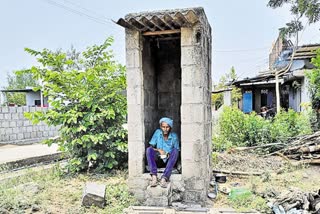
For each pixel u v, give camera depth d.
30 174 6.72
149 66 5.98
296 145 8.16
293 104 14.26
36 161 9.06
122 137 6.65
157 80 6.44
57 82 6.76
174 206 4.82
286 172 6.62
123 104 6.89
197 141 5.02
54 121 6.66
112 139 6.79
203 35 5.16
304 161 7.16
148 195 4.89
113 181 5.94
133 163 5.21
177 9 5.03
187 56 5.03
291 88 14.60
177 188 5.07
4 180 6.20
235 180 6.23
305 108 10.68
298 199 4.87
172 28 5.25
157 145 5.57
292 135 9.26
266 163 7.42
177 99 6.38
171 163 5.06
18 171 7.48
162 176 4.98
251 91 18.00
